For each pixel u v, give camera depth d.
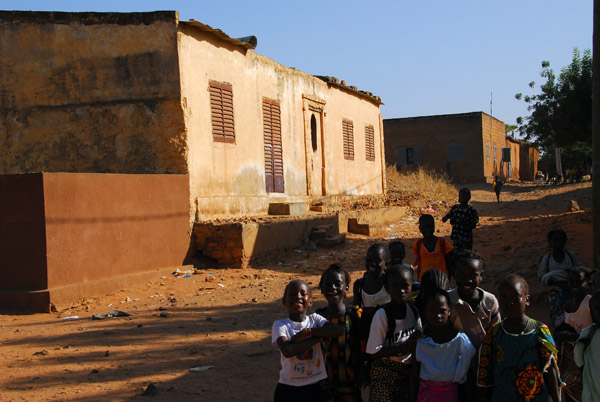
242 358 7.16
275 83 18.95
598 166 6.57
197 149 14.69
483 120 46.94
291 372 4.20
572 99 28.55
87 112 14.34
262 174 17.98
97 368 6.89
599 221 6.55
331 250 17.41
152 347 7.76
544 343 3.77
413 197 28.48
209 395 5.86
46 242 10.73
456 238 8.87
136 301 11.35
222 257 14.44
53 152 14.42
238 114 16.66
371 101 27.64
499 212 27.06
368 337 4.28
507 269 10.45
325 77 22.98
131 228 12.66
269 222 15.64
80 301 11.12
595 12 6.60
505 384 3.81
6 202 10.89
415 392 3.99
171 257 13.80
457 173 47.22
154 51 14.04
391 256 6.29
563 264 6.24
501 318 4.59
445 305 3.89
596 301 3.80
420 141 48.06
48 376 6.61
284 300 4.28
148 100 14.12
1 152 14.52
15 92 14.45
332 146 23.23
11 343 8.28
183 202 14.18
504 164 57.19
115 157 14.30
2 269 10.91
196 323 9.09
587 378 3.85
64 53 14.33
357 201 24.39
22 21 14.36
